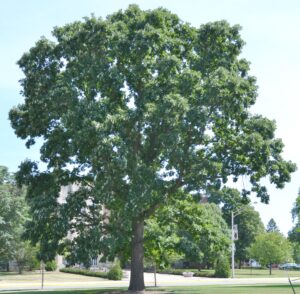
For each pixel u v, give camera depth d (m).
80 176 32.38
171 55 29.34
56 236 30.19
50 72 32.03
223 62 30.92
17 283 53.22
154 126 28.44
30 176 33.06
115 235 29.42
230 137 30.75
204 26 31.22
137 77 29.44
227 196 32.31
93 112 27.67
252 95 30.95
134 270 32.56
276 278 63.06
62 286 48.31
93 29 30.11
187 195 34.09
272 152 30.84
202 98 28.45
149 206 30.86
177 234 35.25
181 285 45.62
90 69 28.95
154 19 30.47
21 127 33.06
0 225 60.88
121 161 26.27
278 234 95.31
